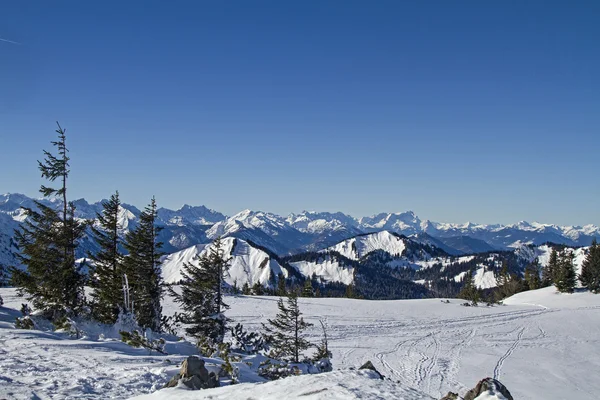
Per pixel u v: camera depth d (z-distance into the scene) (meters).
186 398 8.85
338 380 8.29
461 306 79.81
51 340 17.88
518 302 92.25
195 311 36.81
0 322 24.17
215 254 38.38
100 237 32.25
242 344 34.88
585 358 44.72
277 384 8.50
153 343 19.86
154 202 34.28
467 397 7.72
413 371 37.38
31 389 10.17
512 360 42.56
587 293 91.25
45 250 29.39
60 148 29.61
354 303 79.62
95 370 12.79
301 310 68.31
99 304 30.77
